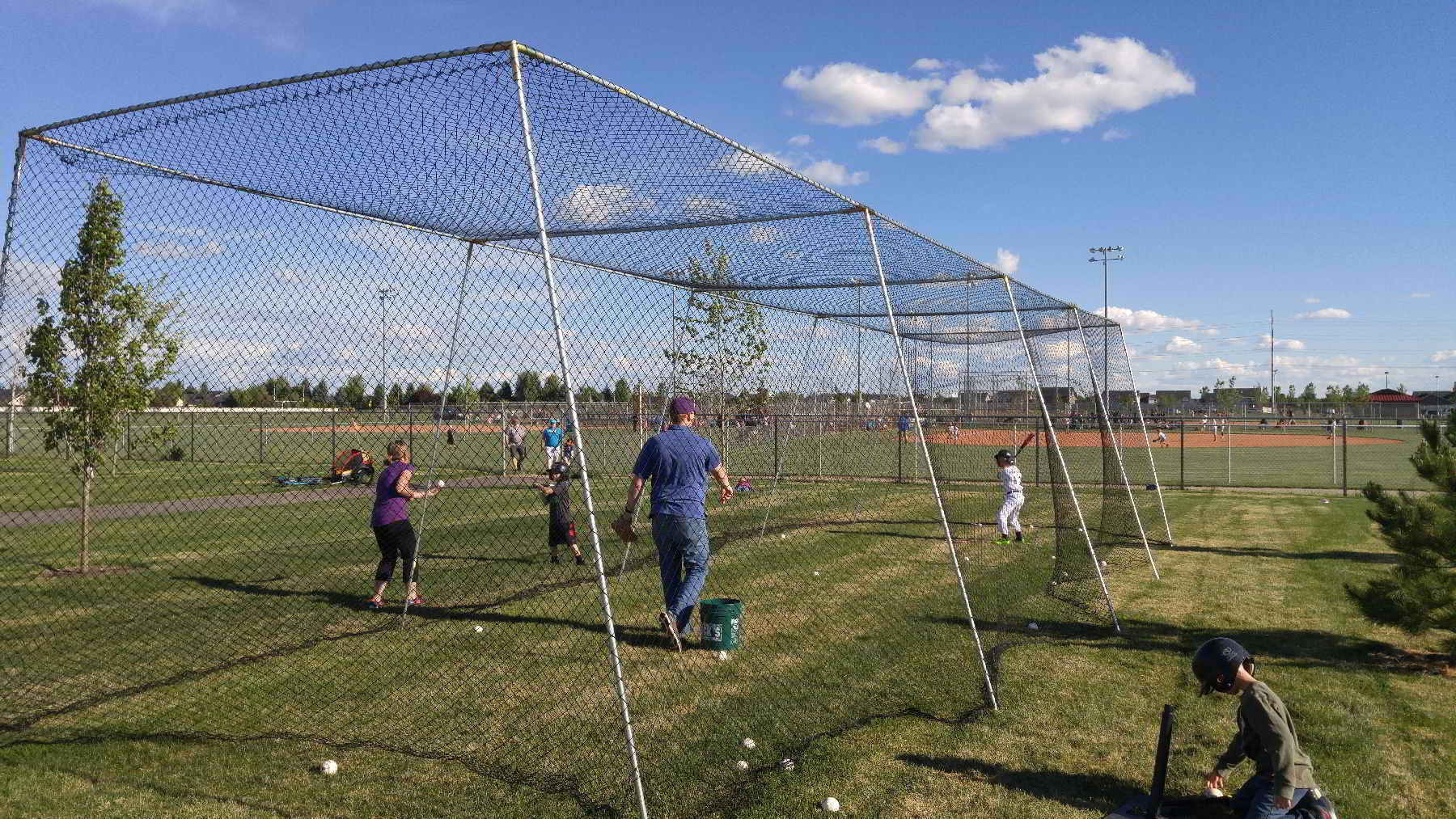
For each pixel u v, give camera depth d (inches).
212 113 188.5
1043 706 221.9
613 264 293.1
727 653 261.7
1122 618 317.1
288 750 188.2
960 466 545.6
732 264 294.0
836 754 188.4
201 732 198.4
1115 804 167.8
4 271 216.7
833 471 543.2
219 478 728.3
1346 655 270.4
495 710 213.3
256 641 275.6
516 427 456.8
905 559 430.0
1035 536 520.1
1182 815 156.8
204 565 413.4
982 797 169.5
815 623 299.9
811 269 305.9
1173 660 264.2
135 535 505.7
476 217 220.1
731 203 219.5
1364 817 163.9
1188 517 621.9
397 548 321.1
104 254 375.9
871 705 219.1
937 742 196.7
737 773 176.4
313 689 229.5
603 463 314.5
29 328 370.6
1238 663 154.3
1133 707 221.6
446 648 268.2
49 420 378.9
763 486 590.9
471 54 149.7
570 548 413.7
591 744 191.3
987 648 269.4
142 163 221.1
